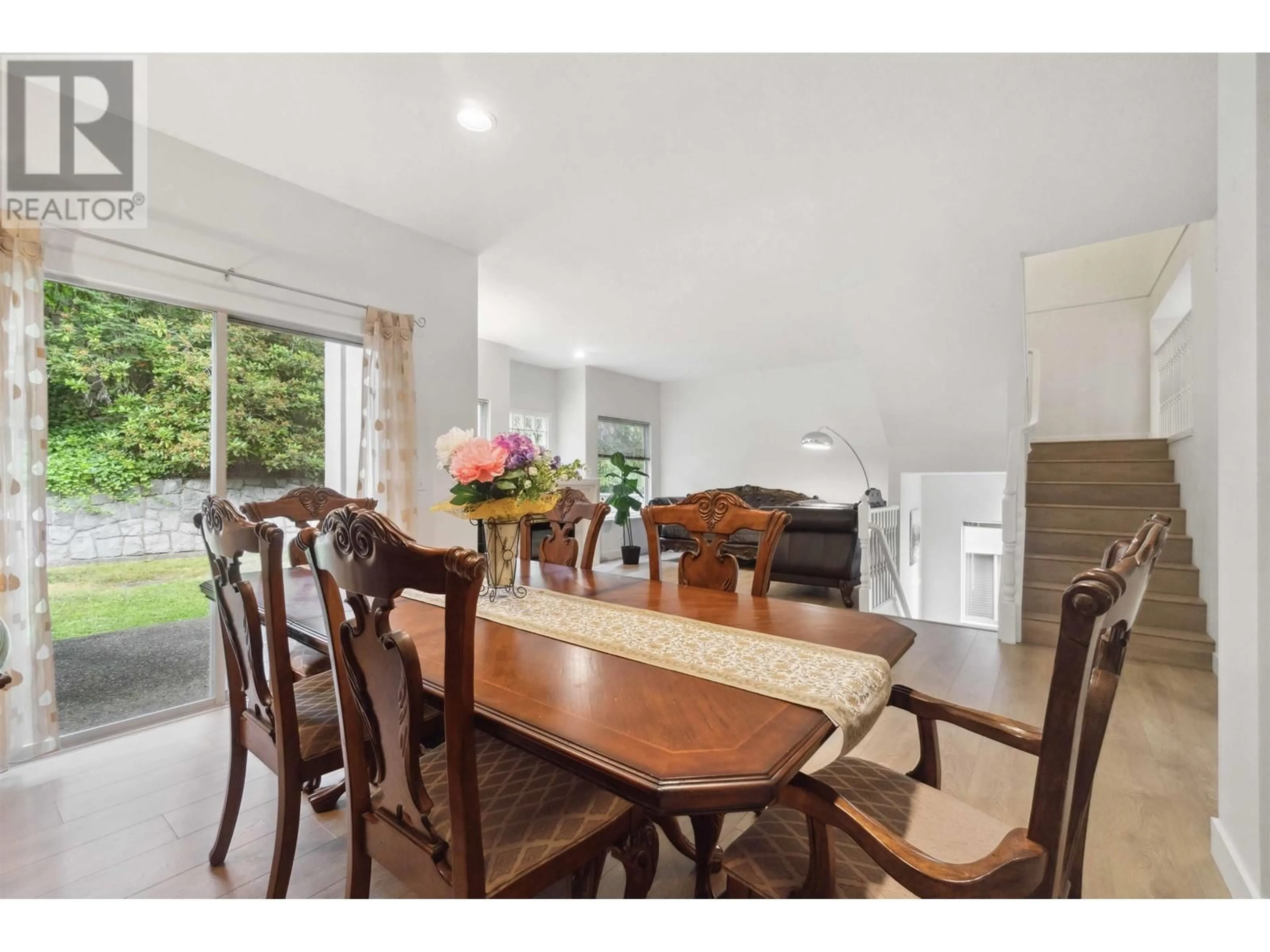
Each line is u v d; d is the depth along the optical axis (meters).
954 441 4.77
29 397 1.96
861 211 3.00
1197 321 3.26
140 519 2.37
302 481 2.89
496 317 5.07
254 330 2.70
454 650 0.79
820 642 1.24
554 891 1.32
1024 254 3.45
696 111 2.17
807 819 0.84
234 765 1.48
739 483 7.82
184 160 2.37
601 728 0.83
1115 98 2.07
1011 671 2.98
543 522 5.23
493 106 2.14
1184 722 2.33
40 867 1.46
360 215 3.01
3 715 1.90
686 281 4.07
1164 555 3.40
